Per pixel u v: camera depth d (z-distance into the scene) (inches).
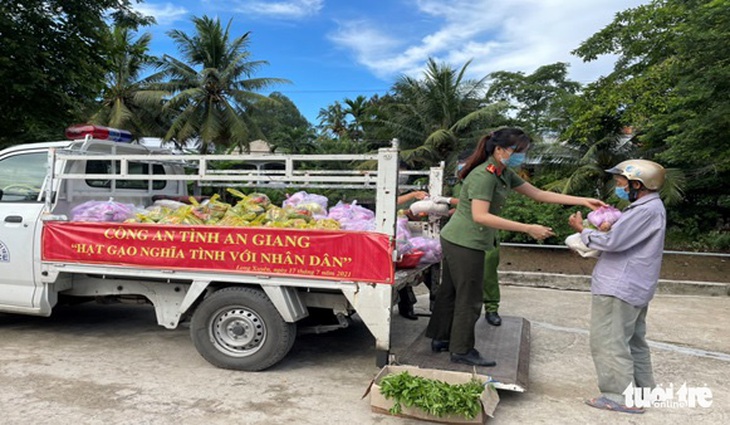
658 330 219.3
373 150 892.6
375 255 144.5
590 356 185.2
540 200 156.2
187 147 1100.5
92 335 201.8
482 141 145.9
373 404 132.6
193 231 160.7
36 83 379.6
